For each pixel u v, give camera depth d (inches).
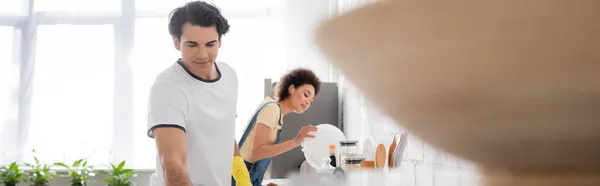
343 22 6.8
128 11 161.9
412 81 6.3
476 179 7.5
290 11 148.9
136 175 145.9
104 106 160.2
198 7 57.5
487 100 5.9
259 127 82.0
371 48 6.5
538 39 5.4
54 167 155.4
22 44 163.9
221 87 60.5
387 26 6.2
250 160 82.4
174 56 159.9
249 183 69.3
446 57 5.8
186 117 56.1
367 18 6.4
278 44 156.3
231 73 63.7
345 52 7.0
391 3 6.2
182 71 56.7
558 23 5.3
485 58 5.6
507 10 5.5
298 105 89.0
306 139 92.5
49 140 159.0
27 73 161.9
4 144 159.2
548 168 6.9
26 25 164.7
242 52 157.2
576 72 5.4
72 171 141.6
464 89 5.9
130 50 161.3
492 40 5.5
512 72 5.6
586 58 5.3
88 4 163.5
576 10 5.3
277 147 82.9
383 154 66.1
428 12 5.9
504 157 6.8
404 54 6.2
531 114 5.9
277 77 154.9
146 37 160.9
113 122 159.5
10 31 164.1
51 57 162.2
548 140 6.3
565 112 5.8
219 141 60.4
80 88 160.9
